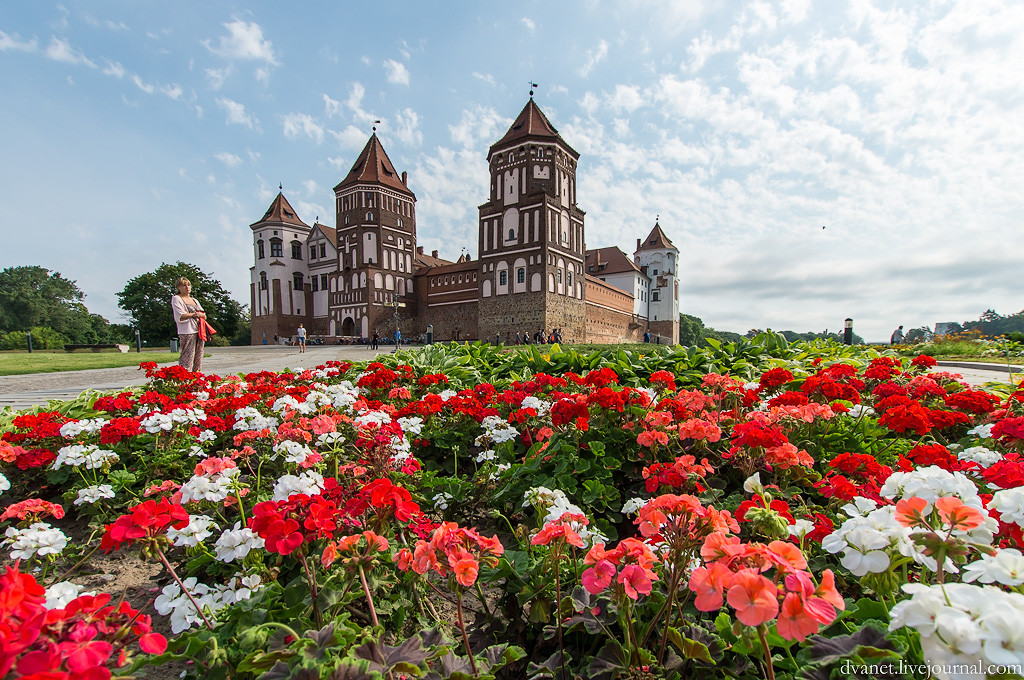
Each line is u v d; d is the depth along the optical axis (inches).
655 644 64.6
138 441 153.5
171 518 62.1
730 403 156.8
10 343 2191.2
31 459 130.3
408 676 54.2
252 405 184.7
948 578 62.7
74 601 42.9
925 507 54.7
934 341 733.3
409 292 2171.5
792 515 84.4
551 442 138.4
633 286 2623.0
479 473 134.1
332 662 48.8
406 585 77.5
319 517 59.7
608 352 333.1
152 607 88.4
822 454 124.6
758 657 54.5
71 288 3462.1
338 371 294.7
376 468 99.7
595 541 79.0
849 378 180.1
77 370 512.4
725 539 52.1
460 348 407.2
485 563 64.0
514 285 1646.2
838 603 42.3
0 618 36.2
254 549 75.2
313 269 2342.5
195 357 341.4
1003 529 60.1
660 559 62.8
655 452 120.3
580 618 64.7
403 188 2159.2
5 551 107.7
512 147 1647.4
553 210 1633.9
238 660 56.4
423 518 80.0
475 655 63.3
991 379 324.2
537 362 315.6
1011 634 34.2
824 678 46.2
